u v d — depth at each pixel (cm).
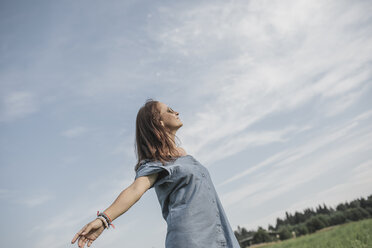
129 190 138
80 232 118
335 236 1324
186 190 151
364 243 1073
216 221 151
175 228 143
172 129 184
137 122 178
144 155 167
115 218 129
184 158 167
